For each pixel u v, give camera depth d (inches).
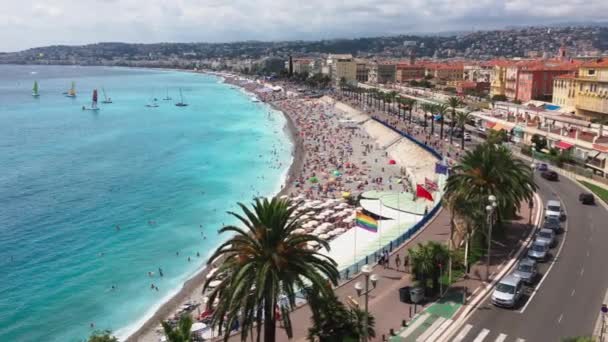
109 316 2459.4
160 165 5738.2
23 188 4707.2
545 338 1611.7
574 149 4197.8
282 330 1707.7
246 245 1387.8
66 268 3006.9
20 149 6545.3
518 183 2409.0
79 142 7116.1
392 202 3570.4
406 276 2142.0
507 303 1808.6
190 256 3203.7
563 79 5871.1
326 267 1443.2
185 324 1250.0
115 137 7573.8
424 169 4709.6
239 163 5856.3
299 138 7209.6
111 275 2915.8
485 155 2377.0
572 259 2269.9
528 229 2662.4
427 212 3198.8
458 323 1721.2
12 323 2390.5
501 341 1598.2
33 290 2721.5
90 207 4170.8
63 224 3757.4
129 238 3499.0
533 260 2174.0
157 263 3093.0
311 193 4409.5
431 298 1923.0
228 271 1473.9
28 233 3563.0
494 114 6299.2
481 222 2213.3
